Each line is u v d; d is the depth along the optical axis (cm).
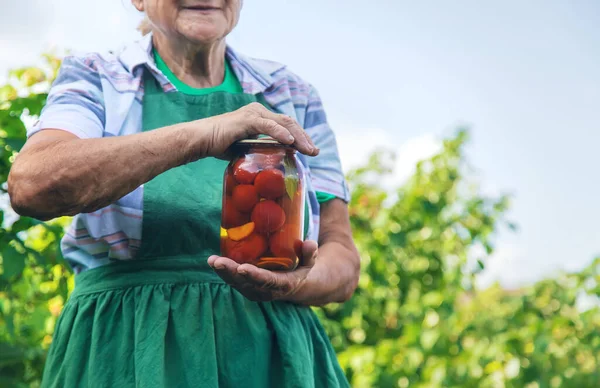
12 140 309
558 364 568
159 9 215
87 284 210
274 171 186
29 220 315
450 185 700
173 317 203
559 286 642
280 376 209
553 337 584
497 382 572
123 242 206
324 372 220
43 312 376
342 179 239
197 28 215
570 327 590
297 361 208
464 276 698
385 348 572
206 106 219
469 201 704
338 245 233
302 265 192
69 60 217
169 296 205
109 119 211
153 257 207
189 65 224
